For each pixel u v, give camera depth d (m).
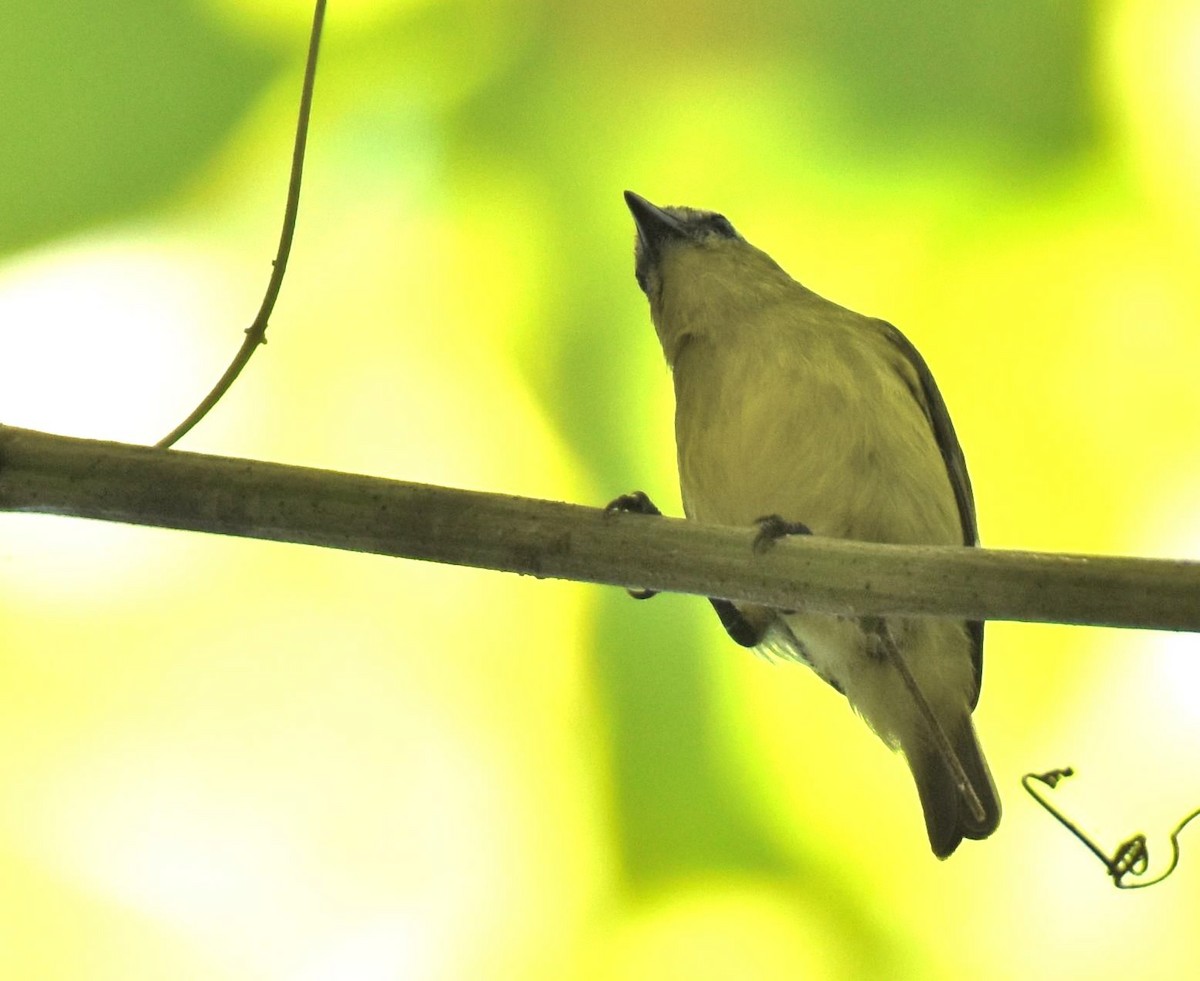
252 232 7.89
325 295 7.97
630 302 8.12
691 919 7.95
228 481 5.72
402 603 8.29
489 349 7.99
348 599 8.29
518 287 7.96
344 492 5.74
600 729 8.05
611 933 7.95
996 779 8.19
